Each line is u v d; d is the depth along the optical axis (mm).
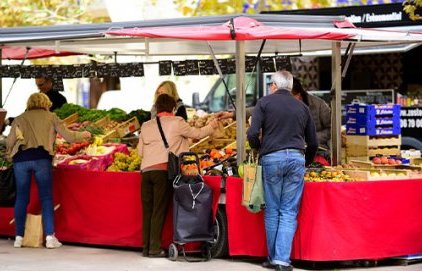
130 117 14305
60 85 15195
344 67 11969
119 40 12195
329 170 10742
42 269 10531
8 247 12070
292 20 10922
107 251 11750
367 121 12109
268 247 10289
